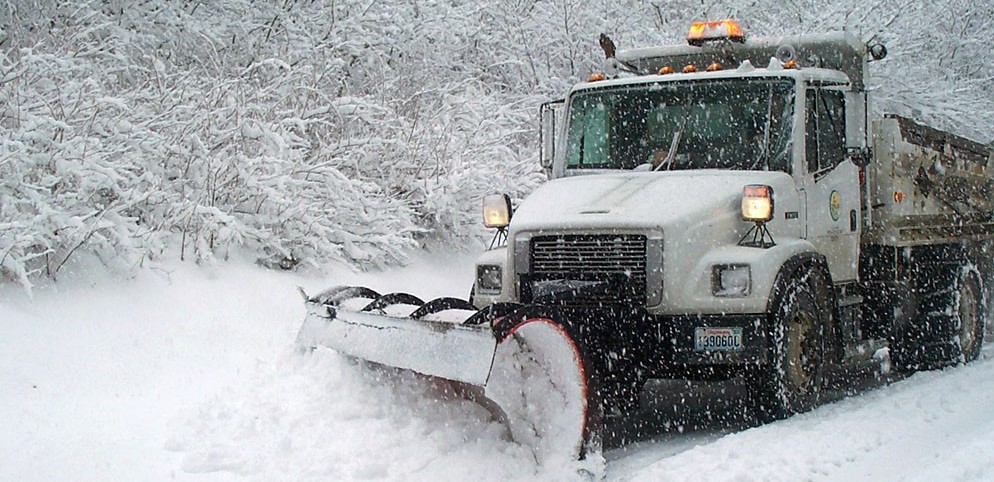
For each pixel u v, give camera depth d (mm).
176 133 8508
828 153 7488
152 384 6348
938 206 9039
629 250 6164
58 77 8109
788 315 6320
